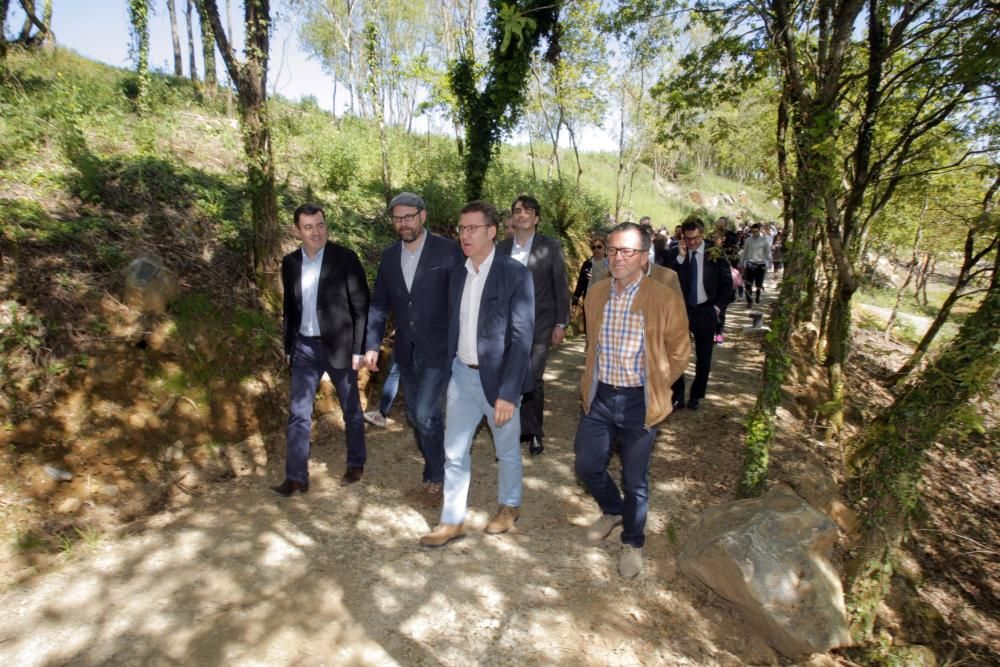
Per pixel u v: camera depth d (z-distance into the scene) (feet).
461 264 12.37
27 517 11.58
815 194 12.98
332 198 27.61
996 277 12.07
